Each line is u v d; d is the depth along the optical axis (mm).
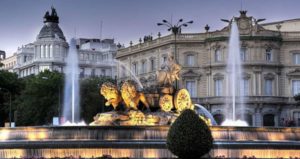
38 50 169000
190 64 112188
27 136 33094
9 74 110688
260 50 108188
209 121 38625
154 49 117438
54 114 101688
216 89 109812
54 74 110625
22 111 102062
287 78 110188
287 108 109562
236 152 31922
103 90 37469
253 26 108500
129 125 33344
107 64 176000
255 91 107562
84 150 31266
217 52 110125
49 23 171375
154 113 37500
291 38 110062
